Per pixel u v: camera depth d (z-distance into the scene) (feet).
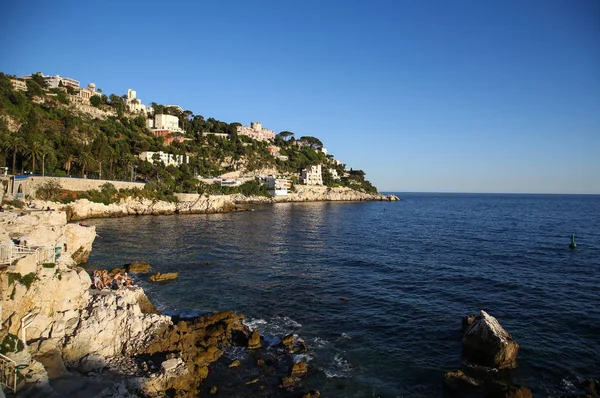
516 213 495.00
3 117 361.30
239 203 563.07
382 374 78.33
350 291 130.21
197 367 77.00
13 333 67.51
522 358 84.23
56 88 551.18
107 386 63.16
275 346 89.25
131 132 563.89
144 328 83.56
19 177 261.03
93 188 325.01
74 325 76.48
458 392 72.13
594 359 83.82
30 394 55.26
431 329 99.04
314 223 338.34
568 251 203.00
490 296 124.57
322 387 73.41
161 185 402.31
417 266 166.71
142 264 152.97
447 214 472.44
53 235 133.80
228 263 168.25
